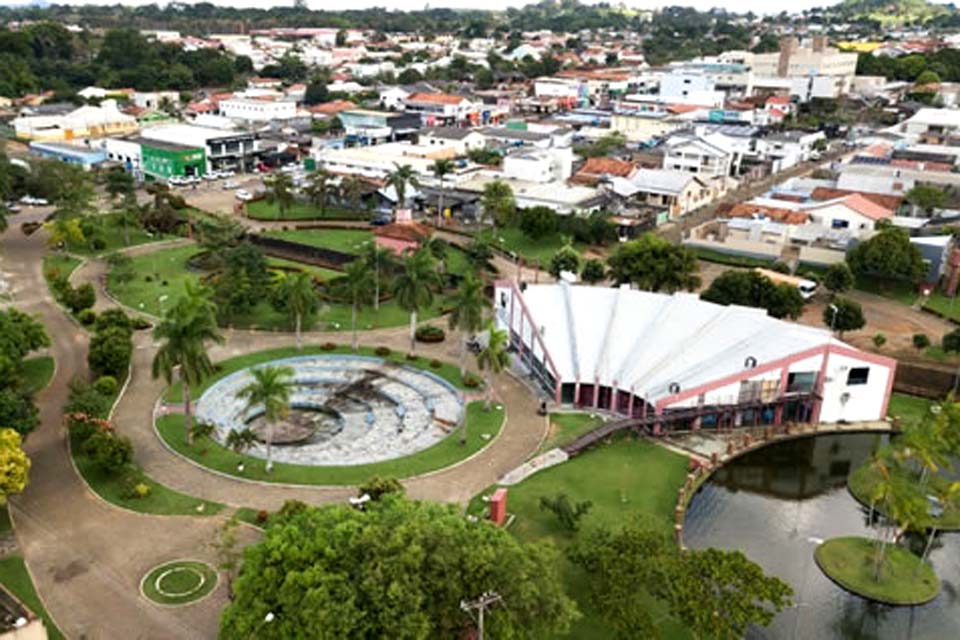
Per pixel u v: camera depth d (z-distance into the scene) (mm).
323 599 46281
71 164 192000
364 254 127875
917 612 66062
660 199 183250
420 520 52312
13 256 145625
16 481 64938
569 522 70500
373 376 102812
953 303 130125
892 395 105500
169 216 161375
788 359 91812
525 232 159250
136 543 67062
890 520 73625
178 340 79562
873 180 178500
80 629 56906
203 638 56625
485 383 101312
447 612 47969
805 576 69812
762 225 150500
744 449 89188
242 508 72812
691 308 104375
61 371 100000
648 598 62688
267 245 155750
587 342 101562
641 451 87562
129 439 81625
